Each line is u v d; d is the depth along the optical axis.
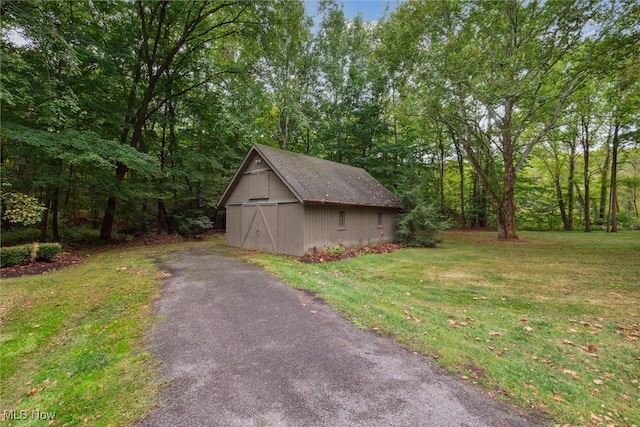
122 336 4.39
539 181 29.88
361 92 22.33
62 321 5.08
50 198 13.64
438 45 14.24
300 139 25.67
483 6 14.27
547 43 13.67
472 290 6.99
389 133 23.50
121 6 13.87
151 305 5.68
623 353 4.03
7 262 8.97
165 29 15.55
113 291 6.61
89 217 19.80
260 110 18.12
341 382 3.21
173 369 3.48
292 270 8.46
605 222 25.80
